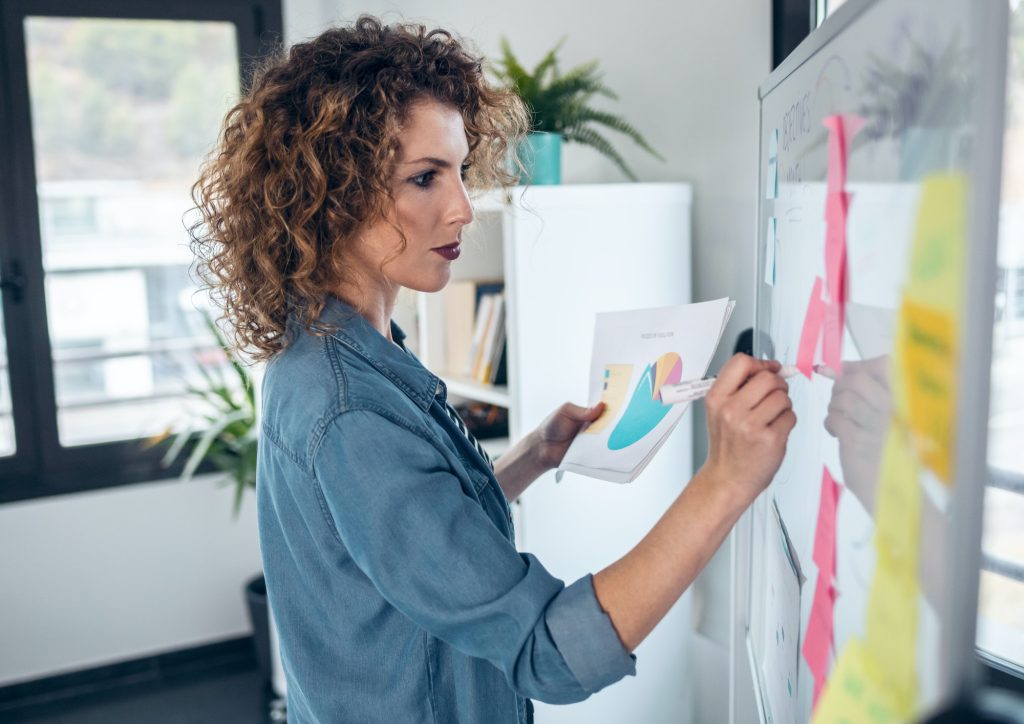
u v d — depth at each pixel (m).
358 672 0.97
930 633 0.53
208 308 3.13
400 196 0.92
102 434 3.08
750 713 1.31
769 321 1.09
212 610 3.14
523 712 1.10
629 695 2.04
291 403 0.91
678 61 2.00
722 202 1.93
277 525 0.99
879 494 0.63
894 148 0.60
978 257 0.46
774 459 0.79
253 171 0.93
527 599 0.80
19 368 2.95
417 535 0.82
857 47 0.69
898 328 0.58
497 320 2.14
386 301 1.03
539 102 1.97
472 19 2.67
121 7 2.91
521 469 1.25
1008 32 0.45
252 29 3.05
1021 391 1.22
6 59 2.83
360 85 0.90
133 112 3.00
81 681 3.00
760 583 1.16
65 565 2.96
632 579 0.80
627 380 1.10
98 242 3.01
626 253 1.92
